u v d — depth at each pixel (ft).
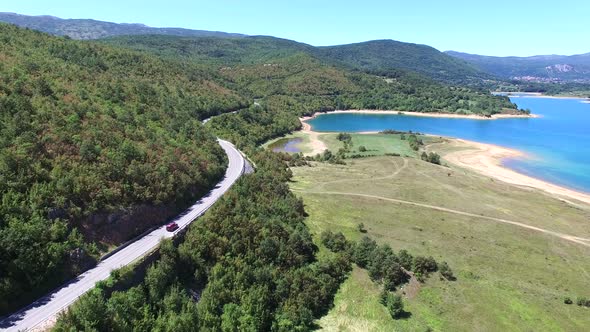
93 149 216.13
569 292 222.28
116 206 199.72
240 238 218.59
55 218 174.50
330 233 262.67
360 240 268.41
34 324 138.21
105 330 139.33
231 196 259.60
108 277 165.58
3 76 256.11
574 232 305.12
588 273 243.60
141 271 177.47
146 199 216.74
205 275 195.11
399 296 206.18
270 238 225.35
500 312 203.31
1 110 211.82
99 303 140.36
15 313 143.54
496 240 281.13
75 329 128.88
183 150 289.74
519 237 288.30
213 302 176.65
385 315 200.75
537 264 250.78
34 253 155.63
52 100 256.73
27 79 269.44
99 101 305.12
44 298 152.35
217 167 308.81
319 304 204.03
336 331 190.60
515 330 191.31
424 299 212.23
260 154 431.02
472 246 270.26
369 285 223.51
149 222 213.87
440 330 190.90
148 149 254.88
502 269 242.58
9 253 149.69
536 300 213.46
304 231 254.88
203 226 216.13
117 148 232.73
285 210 282.56
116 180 210.18
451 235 285.23
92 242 181.47
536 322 196.85
